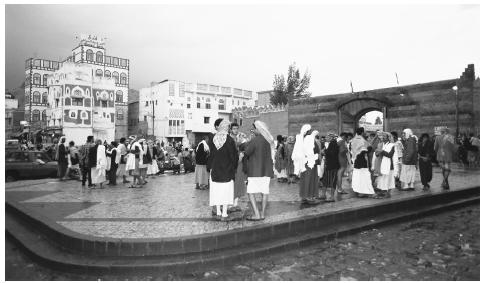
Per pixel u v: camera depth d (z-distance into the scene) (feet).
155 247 17.25
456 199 33.27
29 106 184.85
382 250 19.51
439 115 71.72
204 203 28.48
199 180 37.91
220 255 17.38
